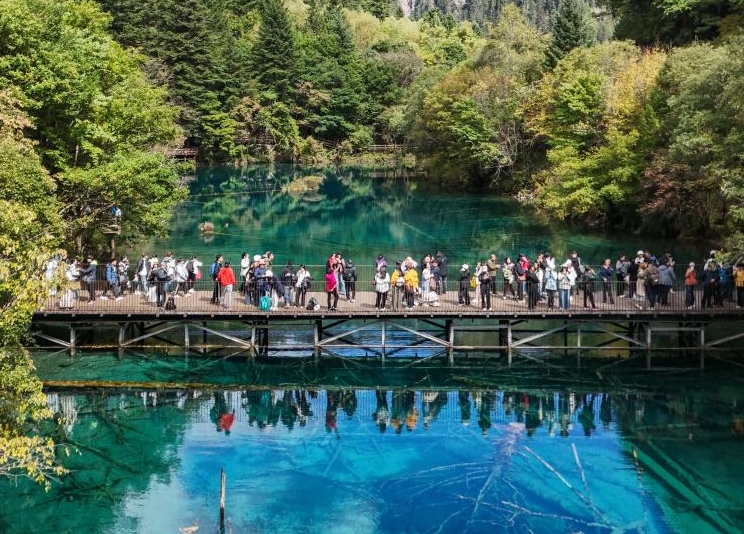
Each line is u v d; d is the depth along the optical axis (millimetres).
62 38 30312
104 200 28656
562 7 67250
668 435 20016
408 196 70250
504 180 69500
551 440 19734
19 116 23359
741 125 29750
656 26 59062
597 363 26312
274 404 22641
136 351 27156
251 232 52062
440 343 27156
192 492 17000
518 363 26438
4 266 13180
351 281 27109
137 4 90875
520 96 63562
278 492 16859
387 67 112188
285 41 103562
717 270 25844
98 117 30672
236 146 98812
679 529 15211
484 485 17094
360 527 15312
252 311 25734
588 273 26828
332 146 107000
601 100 51781
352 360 26797
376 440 19859
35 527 15516
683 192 40719
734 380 24344
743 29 34719
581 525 15344
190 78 93562
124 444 19609
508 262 28141
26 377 14398
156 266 27625
